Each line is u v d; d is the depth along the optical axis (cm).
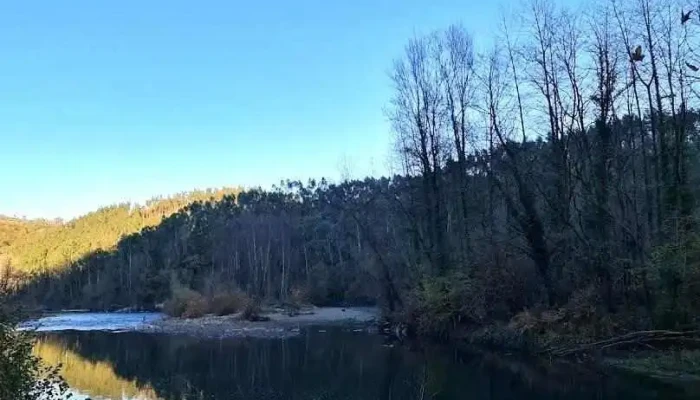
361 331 4131
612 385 1706
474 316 2977
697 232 1981
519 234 2823
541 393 1669
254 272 8925
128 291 10006
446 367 2211
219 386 2045
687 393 1554
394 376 2116
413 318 3466
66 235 16088
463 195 3441
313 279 8244
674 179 2262
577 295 2472
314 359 2680
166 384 2092
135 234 12375
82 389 1994
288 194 13400
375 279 4691
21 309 1037
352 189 5531
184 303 6275
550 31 3366
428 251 3584
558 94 2739
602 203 2489
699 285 1970
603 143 2539
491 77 5675
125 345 3466
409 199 3997
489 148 3216
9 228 19500
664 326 2025
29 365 979
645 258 2272
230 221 10831
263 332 4269
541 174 2822
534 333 2452
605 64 2562
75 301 10562
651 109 2456
